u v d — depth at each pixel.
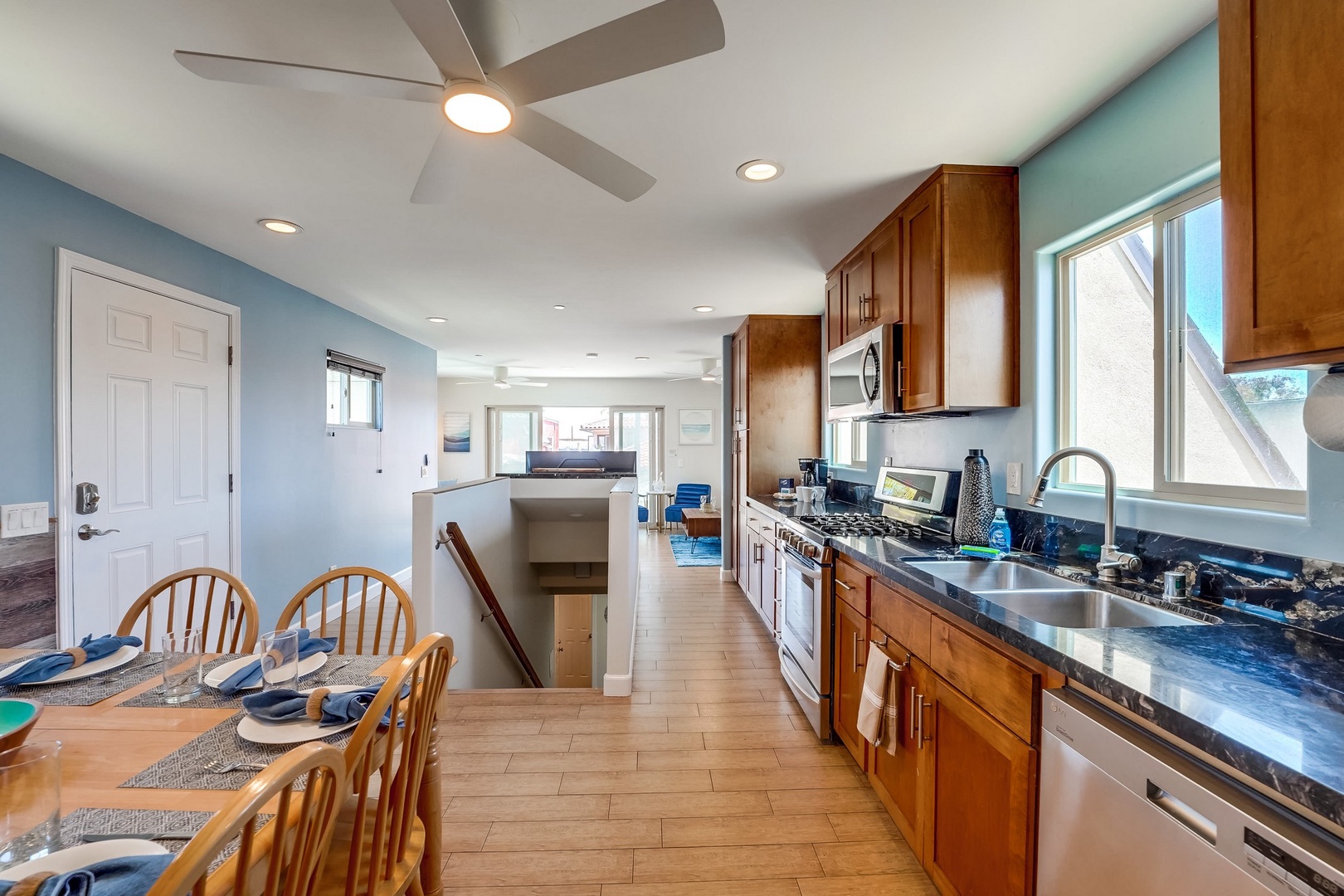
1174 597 1.44
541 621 5.82
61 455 2.31
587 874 1.73
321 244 3.04
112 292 2.54
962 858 1.45
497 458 9.38
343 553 4.59
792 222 2.70
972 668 1.41
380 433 5.23
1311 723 0.80
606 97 1.73
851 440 4.36
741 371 5.16
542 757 2.38
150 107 1.79
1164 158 1.57
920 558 2.01
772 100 1.75
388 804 1.05
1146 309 1.80
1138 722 0.97
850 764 2.33
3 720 1.04
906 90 1.70
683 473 9.45
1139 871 0.90
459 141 1.66
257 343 3.52
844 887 1.68
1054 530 2.00
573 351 6.59
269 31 1.46
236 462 3.32
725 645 3.81
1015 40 1.49
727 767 2.30
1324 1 0.88
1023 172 2.15
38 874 0.67
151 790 0.96
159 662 1.55
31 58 1.55
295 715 1.18
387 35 1.47
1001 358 2.17
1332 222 0.87
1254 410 1.44
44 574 2.26
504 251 3.15
